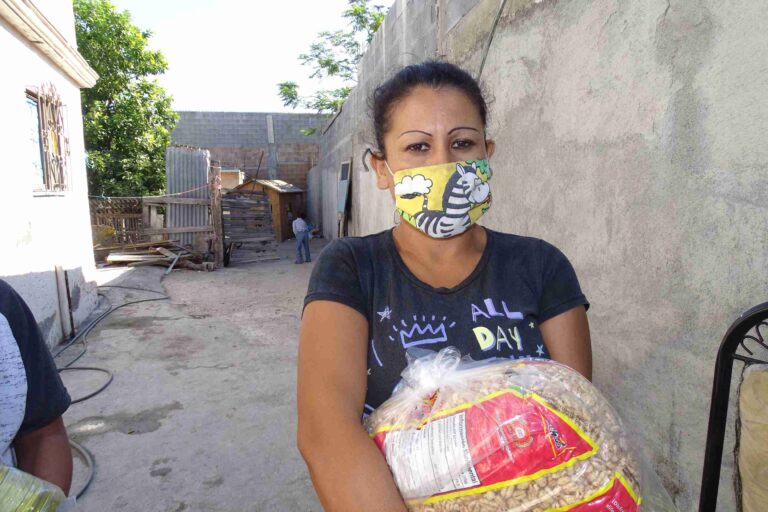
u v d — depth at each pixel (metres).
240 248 13.05
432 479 0.75
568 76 2.68
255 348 5.41
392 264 1.05
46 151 5.42
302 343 0.97
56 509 0.99
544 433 0.74
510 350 0.99
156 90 15.31
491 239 1.11
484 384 0.81
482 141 1.13
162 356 5.13
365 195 9.23
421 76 1.09
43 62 5.36
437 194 1.06
